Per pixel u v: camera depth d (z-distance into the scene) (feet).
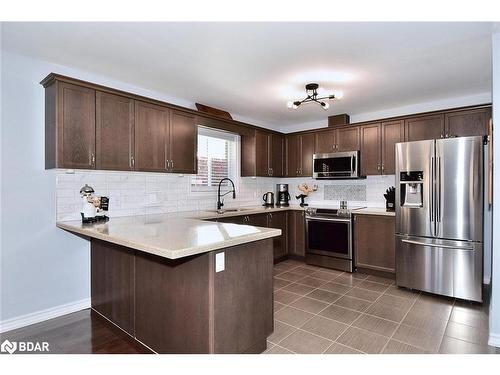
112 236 6.07
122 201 10.36
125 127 9.41
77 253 9.20
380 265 12.30
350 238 13.00
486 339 7.27
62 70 8.93
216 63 8.73
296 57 8.34
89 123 8.57
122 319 7.67
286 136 16.70
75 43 7.50
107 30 6.88
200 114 11.95
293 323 8.18
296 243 15.03
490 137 8.64
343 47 7.75
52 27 6.73
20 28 6.76
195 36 7.16
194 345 5.76
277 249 14.48
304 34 7.08
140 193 10.93
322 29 6.86
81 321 8.48
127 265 7.54
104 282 8.50
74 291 9.14
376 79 10.03
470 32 7.01
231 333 5.90
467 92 11.39
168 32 6.97
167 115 10.71
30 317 8.30
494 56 7.04
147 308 6.84
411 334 7.54
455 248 9.69
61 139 8.01
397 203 11.02
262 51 7.96
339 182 15.65
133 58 8.39
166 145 10.63
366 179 14.75
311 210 14.28
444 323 8.14
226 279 5.79
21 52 8.00
